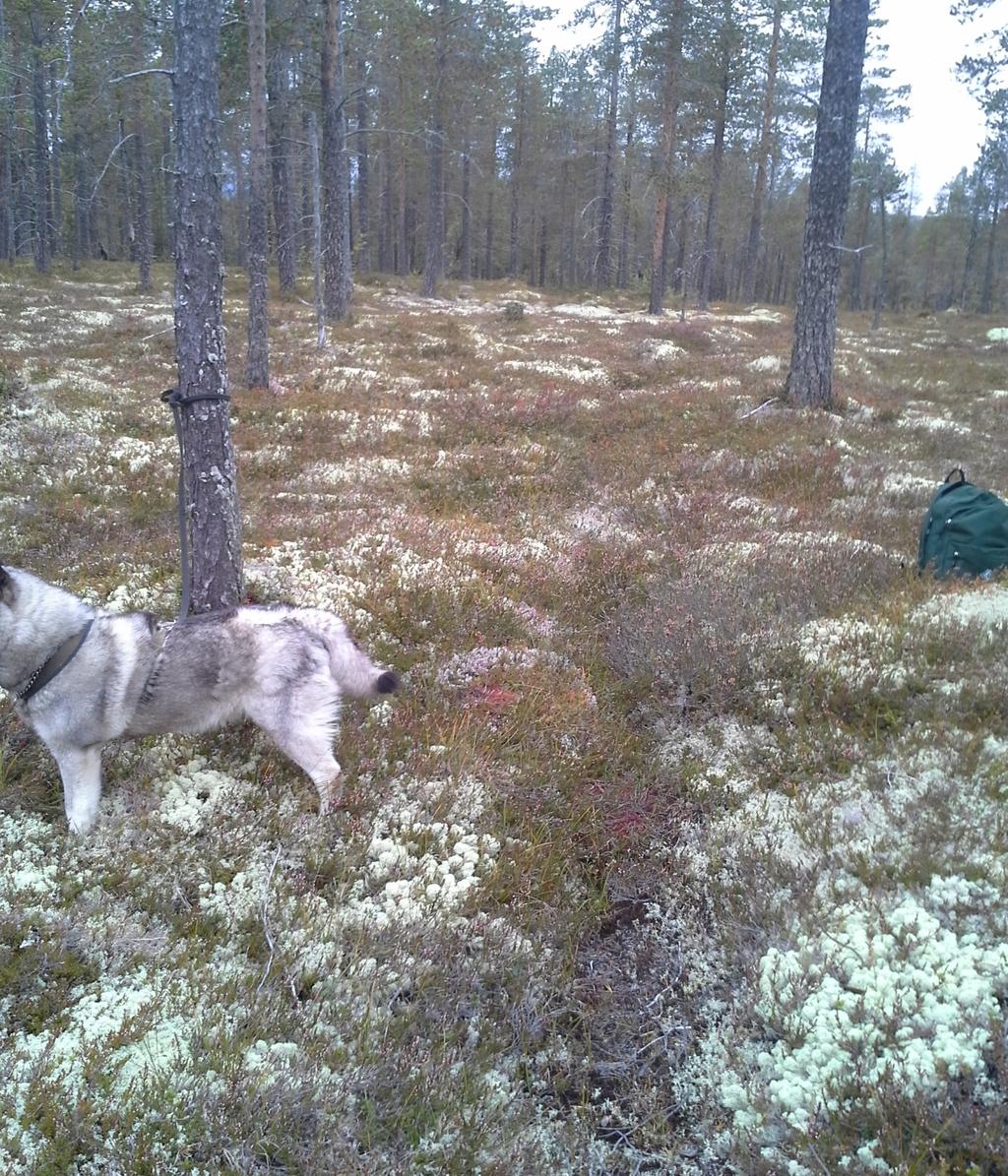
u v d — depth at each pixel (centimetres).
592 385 1872
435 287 4088
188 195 566
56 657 421
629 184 3847
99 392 1513
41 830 436
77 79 1767
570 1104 341
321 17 2617
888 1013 335
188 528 653
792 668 626
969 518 782
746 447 1328
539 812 509
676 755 571
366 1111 305
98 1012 334
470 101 3931
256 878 425
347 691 511
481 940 403
